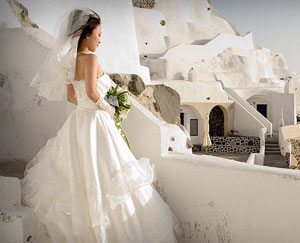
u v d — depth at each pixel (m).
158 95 5.50
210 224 2.43
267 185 2.12
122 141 2.32
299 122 25.27
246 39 33.12
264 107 23.70
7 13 3.71
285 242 2.05
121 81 4.77
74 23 2.07
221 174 2.34
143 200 2.21
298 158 18.41
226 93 21.16
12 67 3.46
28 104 3.47
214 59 27.41
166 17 30.98
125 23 6.07
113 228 2.05
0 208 1.97
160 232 2.17
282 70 36.78
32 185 2.17
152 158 2.78
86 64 2.04
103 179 2.06
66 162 2.14
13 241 1.90
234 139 19.22
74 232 1.91
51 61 2.16
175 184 2.64
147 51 25.80
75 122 2.23
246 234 2.23
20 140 3.54
